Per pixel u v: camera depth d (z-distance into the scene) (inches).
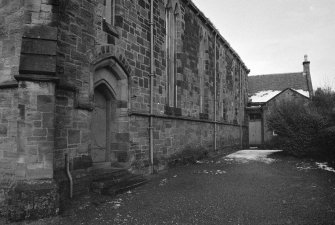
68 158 324.8
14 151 293.6
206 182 438.3
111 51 405.7
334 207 303.1
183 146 660.1
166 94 610.2
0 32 312.7
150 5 524.1
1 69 308.0
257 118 1387.8
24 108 272.5
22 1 303.7
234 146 1133.7
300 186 410.6
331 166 617.0
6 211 268.4
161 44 562.9
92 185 354.3
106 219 268.5
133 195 356.5
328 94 855.7
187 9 711.7
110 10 432.5
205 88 831.7
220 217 275.1
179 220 267.4
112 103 441.4
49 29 285.9
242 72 1346.0
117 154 438.0
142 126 486.0
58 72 316.8
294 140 775.1
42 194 263.9
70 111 332.2
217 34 928.9
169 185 416.5
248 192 374.3
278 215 278.8
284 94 1268.5
